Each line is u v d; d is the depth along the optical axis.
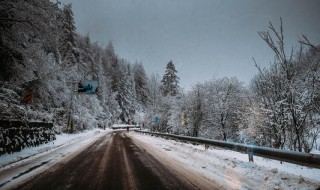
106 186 6.43
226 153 13.08
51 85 22.97
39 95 20.95
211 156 11.68
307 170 8.18
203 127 34.44
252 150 9.60
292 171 7.99
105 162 10.23
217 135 34.03
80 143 20.30
